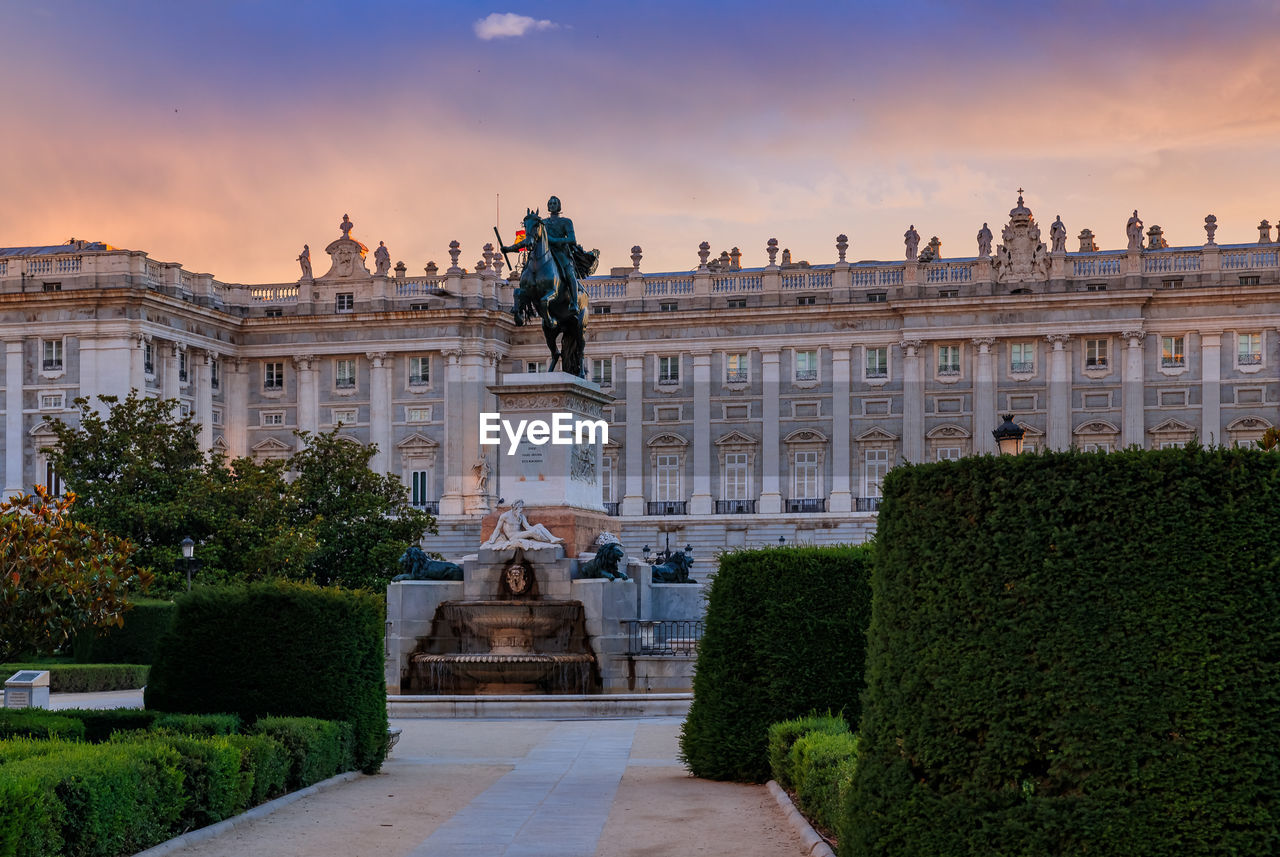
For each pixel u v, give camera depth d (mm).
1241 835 14031
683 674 39812
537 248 41562
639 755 29688
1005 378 110375
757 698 25578
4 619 25484
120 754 18672
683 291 116188
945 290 111625
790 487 113875
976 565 15289
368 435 115062
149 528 70500
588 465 43281
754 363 114812
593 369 117250
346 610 26719
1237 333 107375
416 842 19828
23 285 106375
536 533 40844
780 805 22344
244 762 21906
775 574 25766
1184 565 14492
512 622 40125
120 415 76688
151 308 105938
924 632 15578
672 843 19672
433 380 114562
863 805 15938
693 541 112875
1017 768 14852
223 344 114750
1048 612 14820
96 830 17281
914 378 111250
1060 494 15000
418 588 41188
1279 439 26141
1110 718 14422
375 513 77562
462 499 113250
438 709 37812
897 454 111875
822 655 25406
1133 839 14211
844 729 23109
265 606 26328
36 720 22859
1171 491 14633
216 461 77312
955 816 15008
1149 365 108562
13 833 15281
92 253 105875
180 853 18953
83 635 55094
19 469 105688
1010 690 14922
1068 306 108812
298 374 115938
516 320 41969
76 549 26422
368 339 115125
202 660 26156
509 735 33594
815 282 114312
